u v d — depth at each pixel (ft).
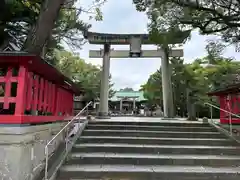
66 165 15.72
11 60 11.91
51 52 28.96
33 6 20.89
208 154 18.37
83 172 14.46
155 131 22.62
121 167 15.49
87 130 22.07
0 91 13.48
